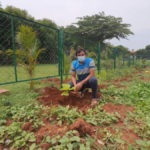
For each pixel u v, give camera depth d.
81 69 4.14
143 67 19.83
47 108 3.34
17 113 3.13
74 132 2.33
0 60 7.82
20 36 5.23
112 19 32.53
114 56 13.03
